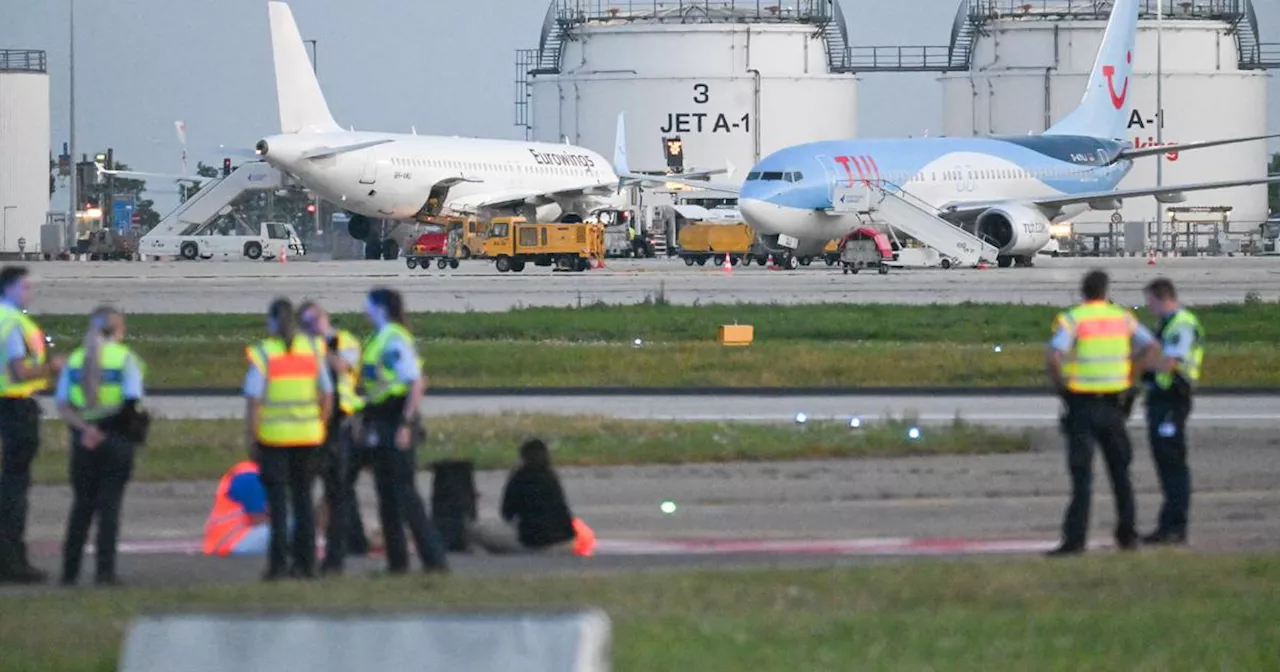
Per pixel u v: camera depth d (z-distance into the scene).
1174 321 61.00
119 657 40.81
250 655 32.72
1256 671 40.97
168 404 109.50
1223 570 52.78
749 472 77.69
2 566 55.78
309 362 56.09
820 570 52.81
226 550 60.91
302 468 56.19
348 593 50.50
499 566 57.16
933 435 87.44
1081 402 58.81
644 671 40.06
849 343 148.88
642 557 58.31
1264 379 119.81
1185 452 61.41
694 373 125.06
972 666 40.94
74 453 55.34
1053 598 48.75
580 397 113.69
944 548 59.66
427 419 93.75
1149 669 40.91
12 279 58.12
